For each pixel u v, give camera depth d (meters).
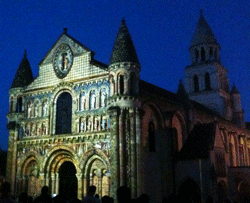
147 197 11.00
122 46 39.62
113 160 36.56
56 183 44.06
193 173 41.50
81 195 39.97
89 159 40.81
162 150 44.00
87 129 41.69
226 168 44.69
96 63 43.50
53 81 46.81
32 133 46.88
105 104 40.97
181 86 54.28
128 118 37.50
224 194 42.44
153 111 43.88
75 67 45.09
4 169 74.56
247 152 78.25
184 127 50.31
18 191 45.72
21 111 48.69
